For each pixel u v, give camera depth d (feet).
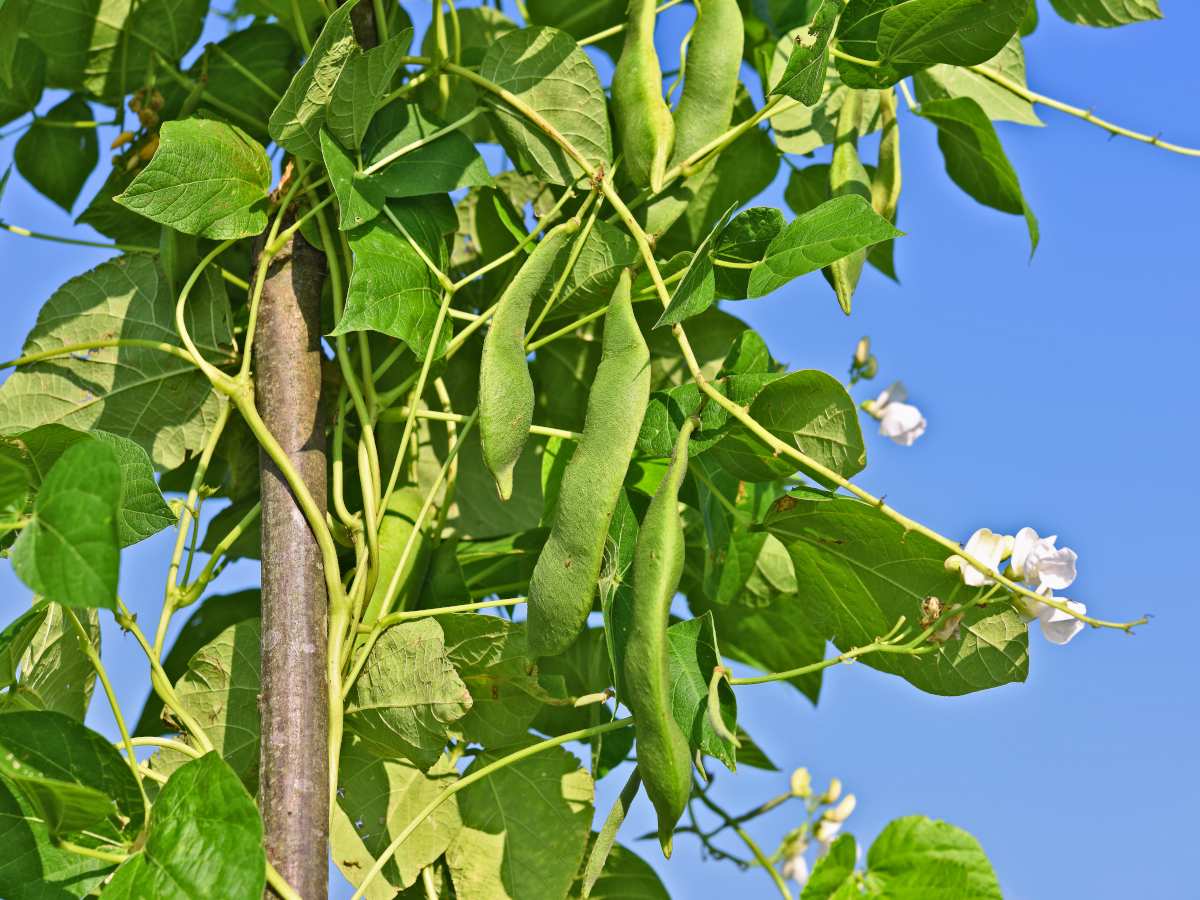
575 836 5.64
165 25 5.99
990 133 5.98
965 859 5.51
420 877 5.64
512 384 5.34
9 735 5.14
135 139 5.91
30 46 5.97
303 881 5.19
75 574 4.93
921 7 5.50
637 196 5.65
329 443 5.76
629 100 5.64
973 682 5.53
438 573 5.64
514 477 6.02
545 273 5.44
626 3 6.15
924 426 6.19
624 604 5.37
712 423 5.41
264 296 5.53
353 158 5.50
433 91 5.89
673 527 5.18
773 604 6.18
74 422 5.64
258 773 5.47
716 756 5.32
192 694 5.53
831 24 5.42
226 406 5.58
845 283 5.69
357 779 5.59
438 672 5.43
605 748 5.91
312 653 5.32
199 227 5.44
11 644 5.32
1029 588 5.46
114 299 5.67
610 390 5.29
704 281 5.44
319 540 5.37
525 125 5.66
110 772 5.18
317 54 5.35
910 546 5.53
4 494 5.19
